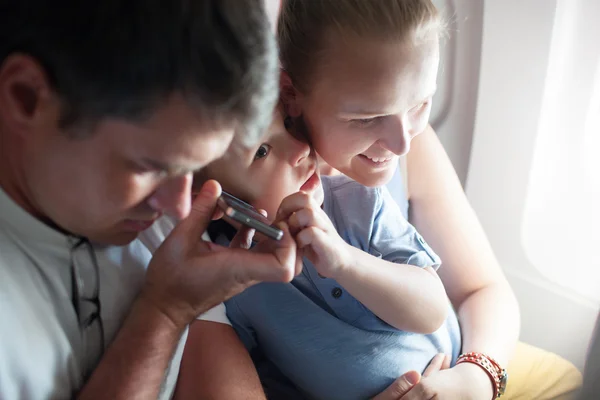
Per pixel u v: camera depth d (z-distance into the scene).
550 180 1.19
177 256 0.60
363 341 0.80
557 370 1.03
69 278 0.58
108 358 0.59
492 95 1.19
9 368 0.52
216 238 0.82
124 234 0.57
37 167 0.49
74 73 0.42
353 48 0.68
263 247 0.64
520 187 1.22
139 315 0.60
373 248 0.84
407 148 0.73
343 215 0.85
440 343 0.88
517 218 1.25
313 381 0.82
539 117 1.15
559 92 1.13
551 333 1.26
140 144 0.45
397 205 0.96
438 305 0.80
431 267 0.86
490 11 1.13
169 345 0.61
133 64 0.41
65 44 0.41
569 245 1.20
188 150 0.46
